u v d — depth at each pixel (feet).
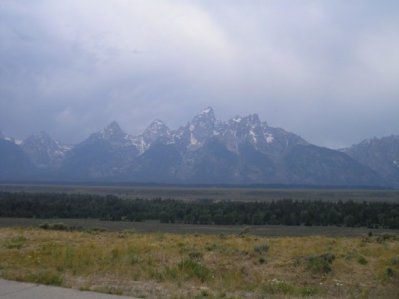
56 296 33.45
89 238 86.58
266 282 46.85
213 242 81.05
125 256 57.52
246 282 46.78
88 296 33.86
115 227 198.08
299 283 49.55
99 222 234.17
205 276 47.39
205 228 199.41
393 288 48.03
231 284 44.47
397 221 211.00
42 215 270.26
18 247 67.62
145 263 54.29
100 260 54.70
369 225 219.41
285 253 67.87
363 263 60.29
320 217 233.76
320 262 57.11
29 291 34.83
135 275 46.65
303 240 90.02
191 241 82.43
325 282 50.57
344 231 186.29
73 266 50.14
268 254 66.54
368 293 45.06
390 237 104.88
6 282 38.01
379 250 72.18
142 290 38.78
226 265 57.26
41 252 59.93
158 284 42.78
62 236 89.10
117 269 49.37
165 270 49.06
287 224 236.63
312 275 53.78
